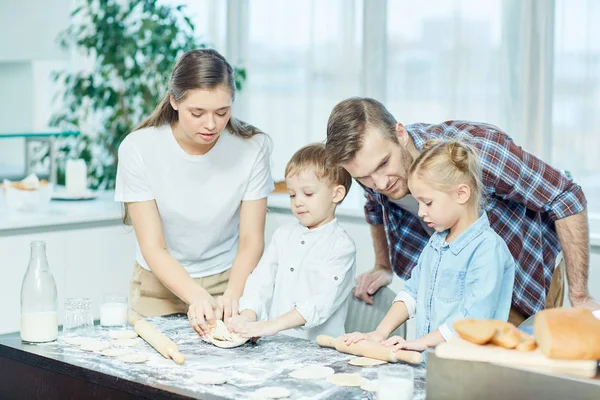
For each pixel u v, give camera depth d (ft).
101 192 13.55
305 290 7.36
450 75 12.07
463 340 5.04
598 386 4.47
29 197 11.16
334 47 13.24
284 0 13.75
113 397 5.61
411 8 12.35
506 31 11.53
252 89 14.29
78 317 6.79
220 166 7.50
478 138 6.56
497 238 6.33
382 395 5.00
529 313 6.98
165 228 7.73
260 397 5.12
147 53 13.91
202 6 14.76
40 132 12.62
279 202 12.47
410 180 6.34
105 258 11.43
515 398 4.71
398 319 6.66
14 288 10.57
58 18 14.21
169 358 6.00
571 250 6.66
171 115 7.32
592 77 10.94
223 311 6.90
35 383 6.12
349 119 6.30
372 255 11.71
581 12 10.93
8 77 15.21
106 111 15.88
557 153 11.32
